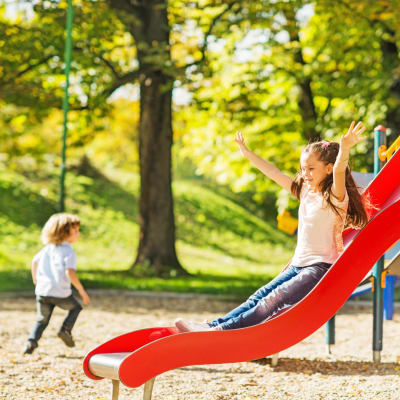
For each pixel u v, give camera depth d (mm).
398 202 4926
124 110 31625
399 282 8953
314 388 6031
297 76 18344
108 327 9898
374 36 17641
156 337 4965
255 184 20844
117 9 17500
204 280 17750
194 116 21031
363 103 16844
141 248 18547
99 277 17266
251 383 6238
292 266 5094
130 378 4398
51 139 28359
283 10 17594
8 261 21359
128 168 36594
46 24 15977
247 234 32156
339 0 16344
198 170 22203
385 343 8766
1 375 6441
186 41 18094
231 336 4652
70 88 17344
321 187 4984
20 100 17047
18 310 11516
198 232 30922
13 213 26031
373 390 5879
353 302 13359
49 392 5836
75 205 28719
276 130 20047
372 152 16953
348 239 6449
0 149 22672
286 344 4828
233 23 17016
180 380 6363
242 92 18734
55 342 8500
